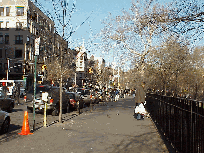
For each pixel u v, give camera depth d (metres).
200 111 4.70
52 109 17.34
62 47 14.23
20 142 8.27
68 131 10.43
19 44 52.19
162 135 9.59
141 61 23.53
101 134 9.75
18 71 52.22
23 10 51.91
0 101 17.53
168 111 8.64
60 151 7.08
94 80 43.62
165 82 17.86
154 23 7.85
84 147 7.57
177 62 17.02
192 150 5.21
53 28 14.36
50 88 18.64
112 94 40.03
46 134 9.75
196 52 17.45
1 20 52.53
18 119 14.87
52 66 39.34
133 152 7.02
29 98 18.41
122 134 9.79
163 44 15.67
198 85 19.25
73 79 65.00
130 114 17.98
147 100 22.33
